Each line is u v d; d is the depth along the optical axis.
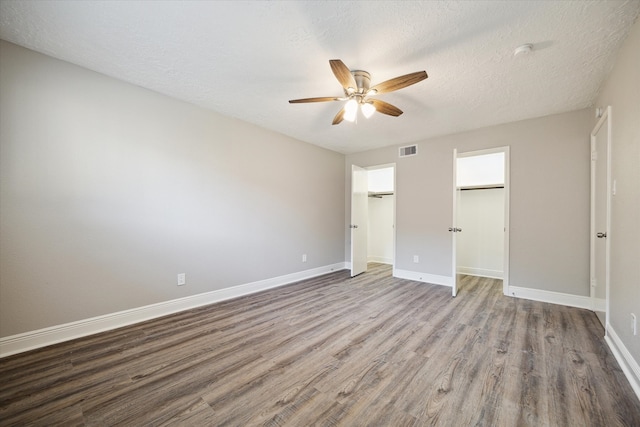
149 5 1.69
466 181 5.07
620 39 1.94
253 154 3.81
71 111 2.34
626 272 1.90
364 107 2.52
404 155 4.70
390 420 1.43
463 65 2.29
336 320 2.79
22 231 2.12
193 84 2.69
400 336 2.42
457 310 3.09
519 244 3.56
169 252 2.96
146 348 2.19
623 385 1.71
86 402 1.56
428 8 1.68
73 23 1.85
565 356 2.07
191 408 1.52
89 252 2.44
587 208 3.14
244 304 3.29
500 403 1.56
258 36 1.97
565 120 3.28
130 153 2.68
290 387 1.71
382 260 6.24
